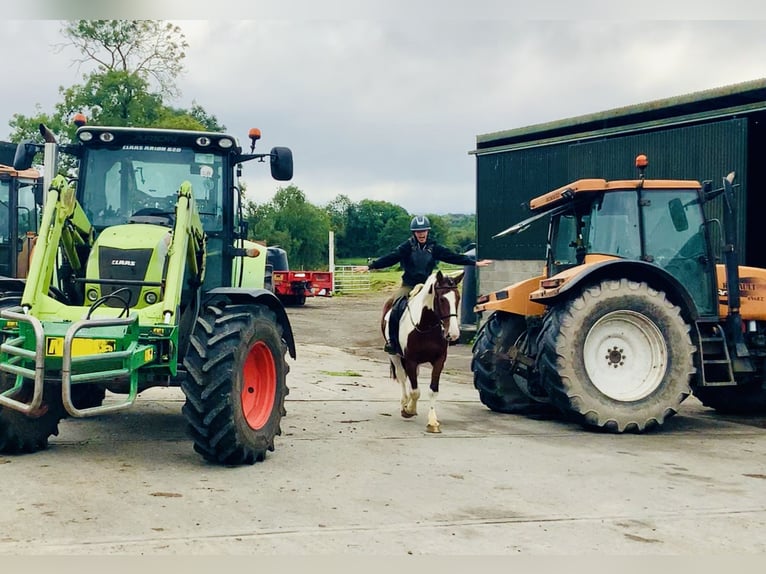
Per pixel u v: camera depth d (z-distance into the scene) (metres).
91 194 7.41
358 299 33.97
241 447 6.16
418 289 8.38
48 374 5.80
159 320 6.09
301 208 62.34
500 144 17.31
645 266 8.31
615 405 8.16
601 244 8.76
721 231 12.02
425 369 13.91
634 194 8.76
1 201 12.24
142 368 6.12
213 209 7.53
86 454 6.54
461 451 7.14
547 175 15.89
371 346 17.09
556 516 5.22
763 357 9.17
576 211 9.18
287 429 7.91
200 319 6.33
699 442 7.83
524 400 9.50
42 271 6.16
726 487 6.05
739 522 5.18
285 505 5.27
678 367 8.29
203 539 4.55
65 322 6.01
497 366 9.46
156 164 7.48
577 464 6.71
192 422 6.04
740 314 8.93
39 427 6.50
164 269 6.44
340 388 10.85
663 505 5.53
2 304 6.46
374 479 6.05
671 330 8.30
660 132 13.44
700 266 8.80
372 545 4.56
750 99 12.85
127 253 6.47
